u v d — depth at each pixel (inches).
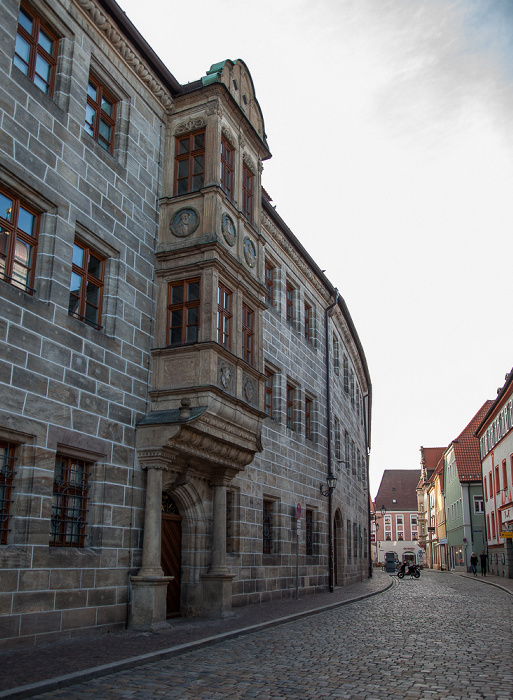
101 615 483.8
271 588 810.8
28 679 305.4
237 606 711.7
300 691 300.0
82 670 328.5
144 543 531.8
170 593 602.5
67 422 473.4
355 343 1535.4
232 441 617.0
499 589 1189.7
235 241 654.5
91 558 481.7
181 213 625.9
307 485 987.3
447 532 2871.6
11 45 460.8
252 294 682.8
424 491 3880.4
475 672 349.7
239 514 743.7
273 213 906.1
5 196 455.8
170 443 547.5
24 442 436.8
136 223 593.6
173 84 657.6
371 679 328.2
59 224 488.7
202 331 583.2
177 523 628.7
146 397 576.7
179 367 583.2
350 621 596.4
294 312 1029.2
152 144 636.7
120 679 323.9
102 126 580.7
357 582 1395.2
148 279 602.5
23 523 426.0
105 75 577.9
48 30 521.0
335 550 1216.2
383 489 4889.3
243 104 719.7
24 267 467.2
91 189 534.3
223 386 594.9
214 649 423.8
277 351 912.3
